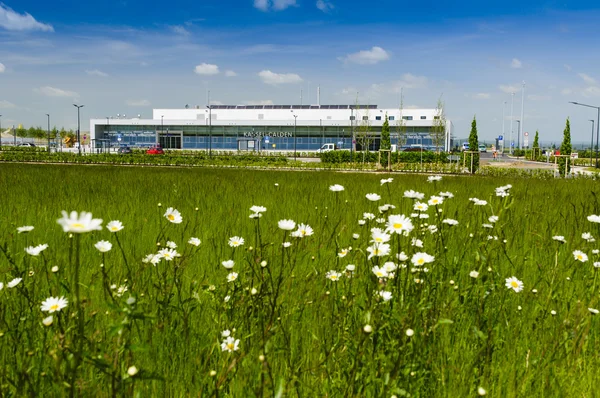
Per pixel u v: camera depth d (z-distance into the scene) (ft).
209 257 14.39
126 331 7.34
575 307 10.13
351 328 8.47
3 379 6.88
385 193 34.96
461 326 9.37
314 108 335.88
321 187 41.39
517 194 35.58
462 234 15.46
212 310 9.78
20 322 8.77
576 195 35.63
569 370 7.91
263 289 9.18
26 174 57.21
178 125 294.25
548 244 15.57
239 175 63.16
